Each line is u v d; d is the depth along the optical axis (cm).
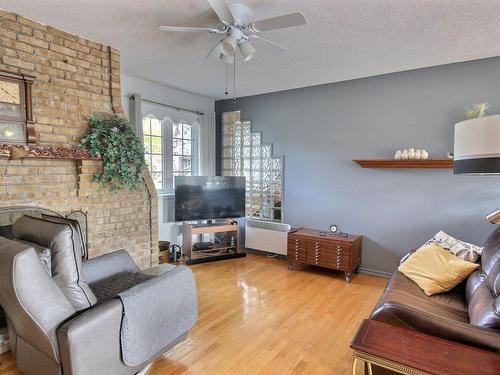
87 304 167
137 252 334
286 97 448
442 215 347
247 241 486
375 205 386
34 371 174
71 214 277
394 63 334
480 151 130
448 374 113
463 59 322
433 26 246
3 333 219
